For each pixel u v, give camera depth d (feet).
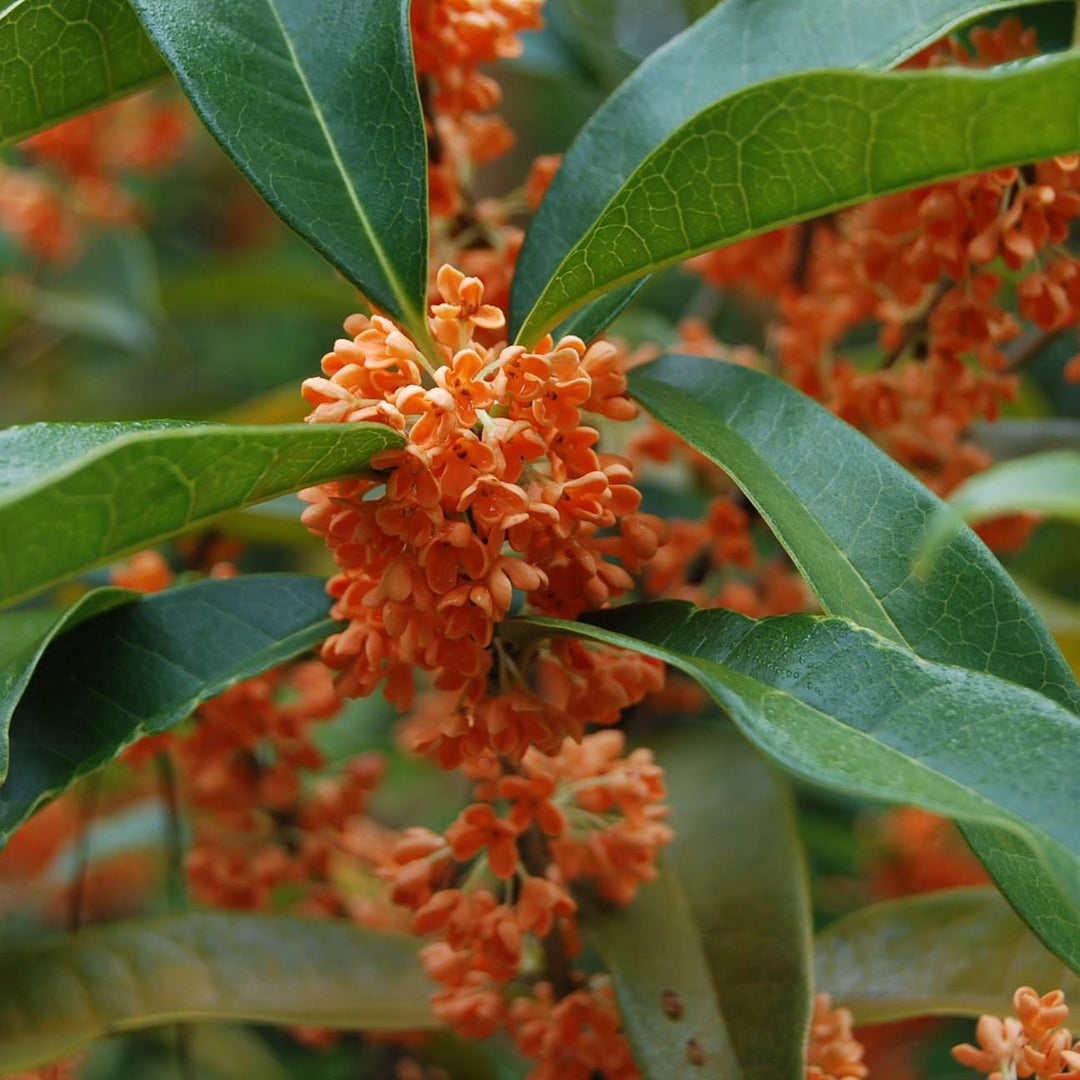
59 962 1.48
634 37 2.62
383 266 1.29
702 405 1.30
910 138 1.18
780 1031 1.31
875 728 1.16
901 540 1.24
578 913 1.37
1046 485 1.14
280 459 1.18
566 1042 1.33
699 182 1.22
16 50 1.33
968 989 1.40
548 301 1.26
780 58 1.33
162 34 1.29
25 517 1.13
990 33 1.41
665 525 1.26
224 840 1.61
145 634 1.31
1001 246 1.33
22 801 1.27
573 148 1.35
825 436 1.27
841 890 1.96
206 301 2.28
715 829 1.42
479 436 1.23
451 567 1.21
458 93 1.40
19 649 1.30
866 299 1.48
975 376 1.46
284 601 1.33
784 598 1.59
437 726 1.26
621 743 1.37
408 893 1.33
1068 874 1.08
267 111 1.30
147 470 1.14
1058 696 1.20
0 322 2.52
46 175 2.48
